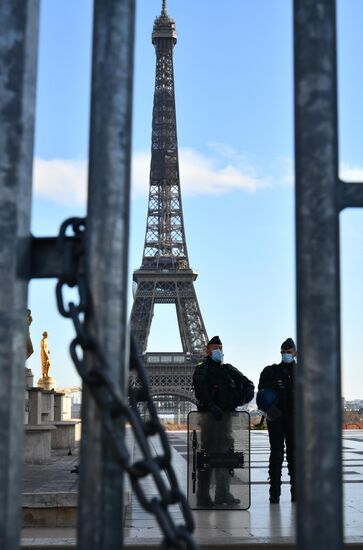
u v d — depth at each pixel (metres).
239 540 10.20
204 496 14.29
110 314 3.19
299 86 3.41
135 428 3.09
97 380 3.12
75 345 3.17
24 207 3.35
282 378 15.39
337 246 3.33
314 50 3.39
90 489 3.11
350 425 94.00
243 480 14.37
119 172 3.26
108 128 3.28
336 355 3.25
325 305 3.26
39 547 9.78
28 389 29.31
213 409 14.48
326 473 3.16
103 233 3.22
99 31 3.34
